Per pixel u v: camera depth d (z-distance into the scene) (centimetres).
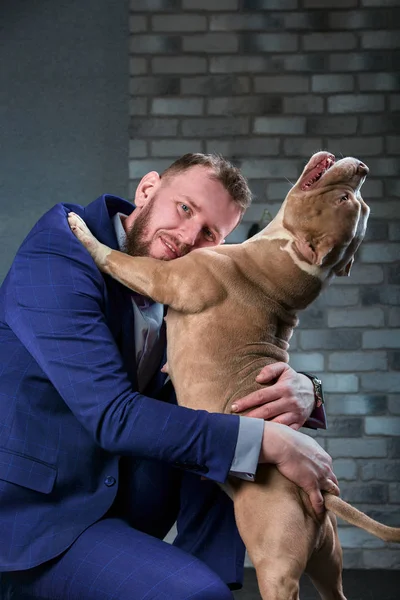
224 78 384
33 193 382
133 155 383
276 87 383
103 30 385
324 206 159
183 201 177
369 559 368
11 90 383
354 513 151
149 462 181
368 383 376
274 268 162
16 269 169
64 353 160
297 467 152
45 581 163
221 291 162
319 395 171
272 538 148
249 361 162
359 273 379
